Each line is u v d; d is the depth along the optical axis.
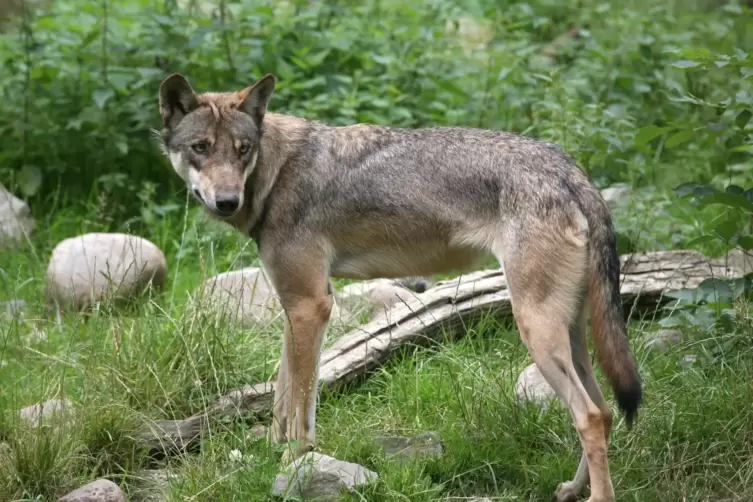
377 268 9.43
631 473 8.86
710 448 8.95
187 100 9.41
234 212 9.13
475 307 11.62
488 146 9.00
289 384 9.40
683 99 10.54
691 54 10.23
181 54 15.59
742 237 10.23
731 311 10.41
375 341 11.00
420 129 9.38
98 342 10.66
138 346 10.47
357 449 9.21
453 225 8.98
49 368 10.25
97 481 8.56
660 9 19.25
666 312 11.77
